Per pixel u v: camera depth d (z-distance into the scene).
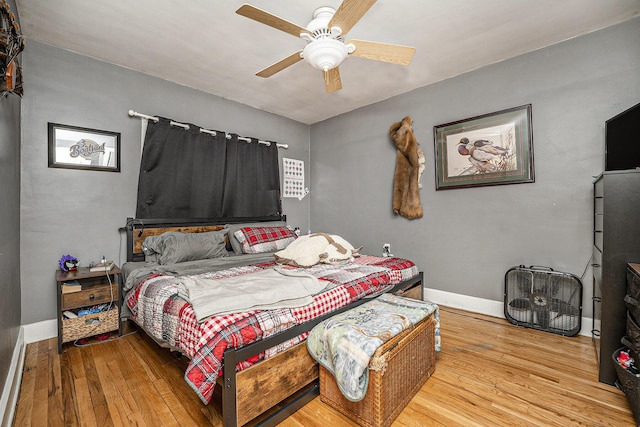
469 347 2.20
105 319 2.33
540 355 2.07
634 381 1.41
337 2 1.94
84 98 2.58
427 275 3.37
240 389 1.27
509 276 2.75
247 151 3.78
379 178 3.81
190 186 3.21
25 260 2.28
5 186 1.67
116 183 2.76
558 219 2.53
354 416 1.43
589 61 2.37
